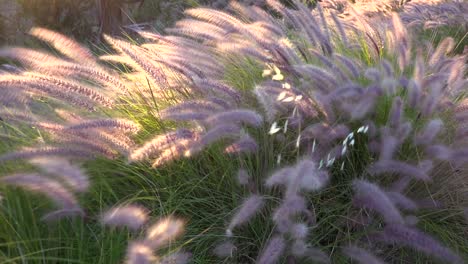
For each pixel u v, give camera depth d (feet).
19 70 6.59
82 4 13.69
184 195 5.99
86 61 6.07
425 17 10.32
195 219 5.94
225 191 5.99
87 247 5.34
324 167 5.92
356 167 6.18
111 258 5.22
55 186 5.15
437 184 6.17
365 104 5.88
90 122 5.45
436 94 6.16
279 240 5.24
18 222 5.36
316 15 9.57
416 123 6.30
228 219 5.80
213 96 6.08
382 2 11.12
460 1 11.18
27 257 5.19
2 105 5.74
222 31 6.66
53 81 5.61
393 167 5.68
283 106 6.04
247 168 5.95
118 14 13.52
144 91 6.43
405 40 7.00
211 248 5.74
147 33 6.69
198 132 5.75
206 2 13.70
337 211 5.95
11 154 5.31
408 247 5.85
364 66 6.91
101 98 5.71
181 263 5.12
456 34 10.49
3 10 13.02
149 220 5.67
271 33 6.93
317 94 5.92
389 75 6.22
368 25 7.75
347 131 5.94
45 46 12.79
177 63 6.15
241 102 6.12
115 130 5.63
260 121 5.58
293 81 6.42
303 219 5.81
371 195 5.45
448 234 5.98
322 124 5.93
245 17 8.13
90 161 5.94
